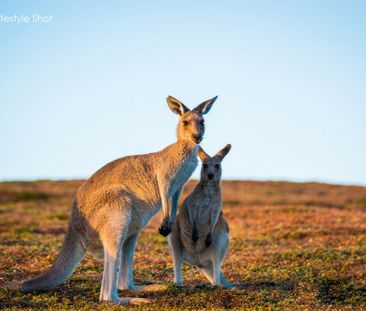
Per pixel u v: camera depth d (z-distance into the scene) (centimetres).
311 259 4447
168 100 3397
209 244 3391
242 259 4462
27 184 12194
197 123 3192
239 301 3067
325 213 7356
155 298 3066
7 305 2853
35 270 3803
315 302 3188
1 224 6575
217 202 3419
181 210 3466
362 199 10375
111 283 2908
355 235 5750
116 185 3045
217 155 3531
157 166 3158
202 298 3058
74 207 3088
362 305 3244
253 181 13312
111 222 2931
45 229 6259
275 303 3100
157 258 4428
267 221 6750
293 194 11031
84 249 3089
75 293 3130
